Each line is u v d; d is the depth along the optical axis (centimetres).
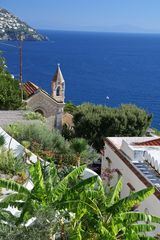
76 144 2609
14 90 4516
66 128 4422
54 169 1573
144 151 2342
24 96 4725
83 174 2206
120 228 1332
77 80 17750
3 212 1344
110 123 4172
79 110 4422
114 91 15300
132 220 1339
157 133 4791
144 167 2220
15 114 3772
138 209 1995
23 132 2934
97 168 3175
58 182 1476
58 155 2662
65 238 1387
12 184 1344
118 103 12975
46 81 16712
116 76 19475
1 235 1254
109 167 2688
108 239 1305
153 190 1351
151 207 1880
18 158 2223
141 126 4288
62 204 1308
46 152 2592
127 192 2280
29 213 1295
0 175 1955
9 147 2317
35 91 4550
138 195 1339
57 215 1341
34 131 2939
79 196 1327
